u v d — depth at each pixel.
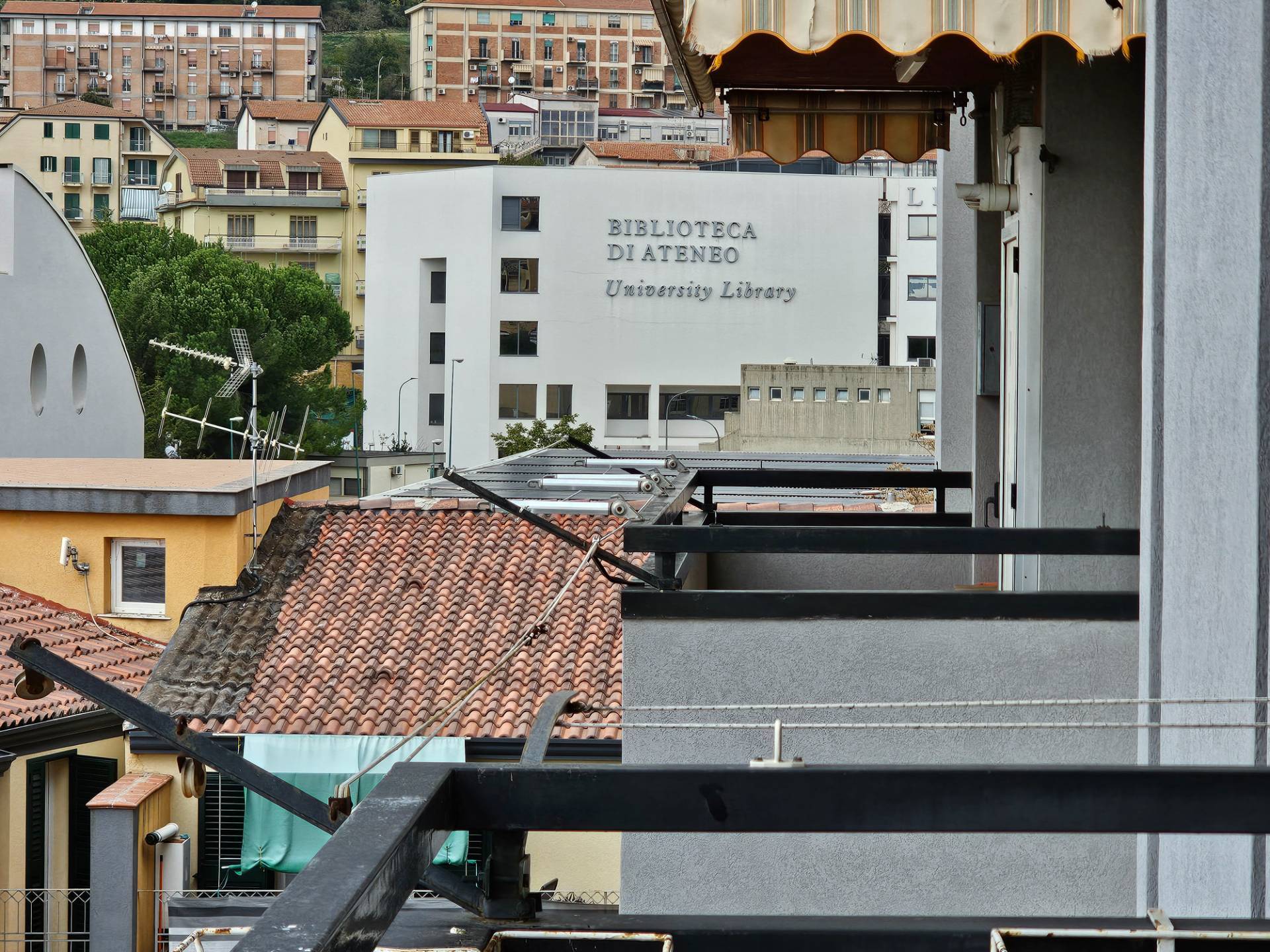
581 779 4.32
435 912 5.18
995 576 14.90
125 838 21.34
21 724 22.67
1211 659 7.24
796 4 8.95
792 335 126.31
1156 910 4.44
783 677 9.69
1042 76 10.86
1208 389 7.29
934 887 9.55
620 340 125.38
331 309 128.75
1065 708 9.52
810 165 133.12
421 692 22.53
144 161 188.38
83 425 52.97
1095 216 10.80
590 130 193.50
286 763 21.61
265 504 28.27
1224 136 7.07
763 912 9.60
